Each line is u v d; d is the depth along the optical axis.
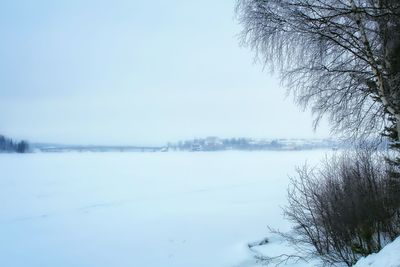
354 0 6.61
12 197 23.36
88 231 14.83
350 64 6.76
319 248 8.56
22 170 42.47
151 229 15.04
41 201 22.17
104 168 47.59
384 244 7.11
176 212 18.78
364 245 7.26
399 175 7.57
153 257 11.03
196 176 37.88
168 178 35.84
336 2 6.34
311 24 6.32
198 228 14.94
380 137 7.74
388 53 6.38
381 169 8.48
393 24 6.26
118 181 33.06
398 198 7.45
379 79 6.09
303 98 7.11
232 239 12.77
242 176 37.38
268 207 19.36
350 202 7.45
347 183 7.86
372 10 6.11
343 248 7.70
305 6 6.21
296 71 6.95
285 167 47.91
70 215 18.17
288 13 6.37
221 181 33.16
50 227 15.59
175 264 10.21
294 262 8.60
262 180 33.34
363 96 6.91
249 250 10.66
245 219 16.41
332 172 9.22
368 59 6.40
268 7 6.54
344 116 7.05
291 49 6.85
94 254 11.58
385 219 7.37
